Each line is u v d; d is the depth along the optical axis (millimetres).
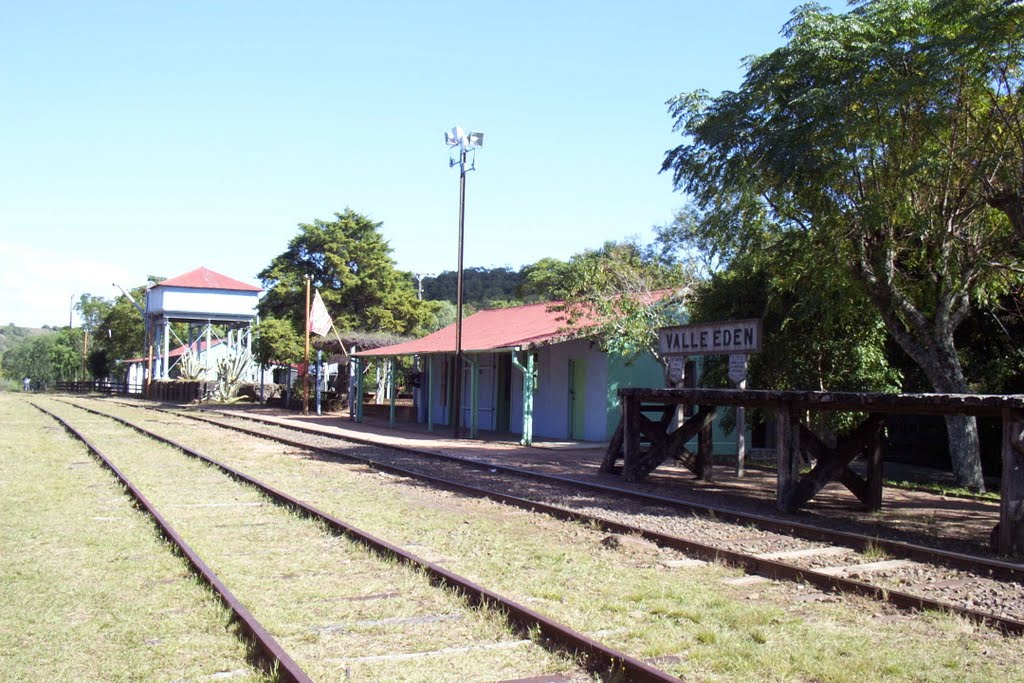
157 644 5469
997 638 5895
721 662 5277
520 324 26344
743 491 14055
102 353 78125
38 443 19047
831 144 13133
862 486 12000
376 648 5473
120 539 8461
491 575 7336
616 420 21766
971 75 12617
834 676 5066
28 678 4887
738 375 13273
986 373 17641
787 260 15617
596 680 4980
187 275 55250
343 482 13375
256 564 7613
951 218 13859
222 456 17062
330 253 46812
